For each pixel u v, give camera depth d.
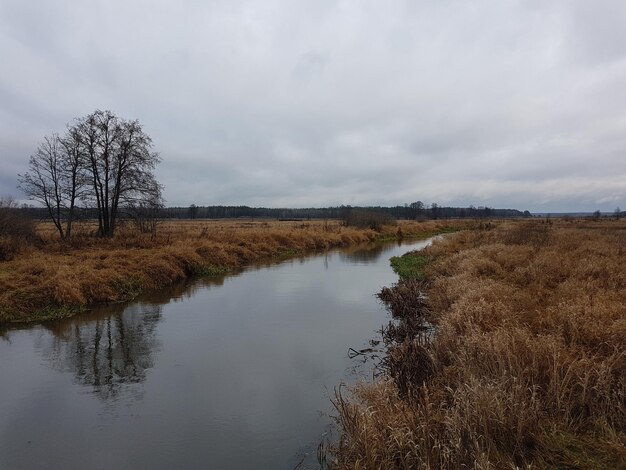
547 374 5.21
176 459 5.23
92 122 23.64
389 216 53.94
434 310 10.55
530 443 4.32
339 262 24.56
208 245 22.20
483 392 4.69
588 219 72.00
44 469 5.06
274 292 15.44
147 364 8.38
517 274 12.23
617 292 8.98
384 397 5.36
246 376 7.73
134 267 16.19
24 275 13.13
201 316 11.98
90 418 6.28
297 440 5.61
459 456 4.04
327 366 8.13
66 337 10.11
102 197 24.81
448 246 24.88
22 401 6.83
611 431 4.19
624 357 5.38
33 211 24.03
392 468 4.13
